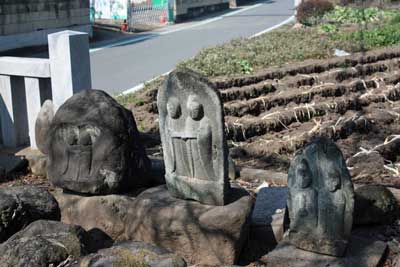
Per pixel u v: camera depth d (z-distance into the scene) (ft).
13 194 16.55
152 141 26.48
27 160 22.45
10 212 15.96
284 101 34.04
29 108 23.34
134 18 96.94
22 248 14.60
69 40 21.43
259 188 19.39
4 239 15.89
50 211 16.78
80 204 17.70
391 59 45.96
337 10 74.28
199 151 15.49
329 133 28.68
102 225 17.34
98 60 57.88
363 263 14.65
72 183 17.69
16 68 22.98
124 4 93.56
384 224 17.01
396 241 16.10
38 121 21.86
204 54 47.75
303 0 81.56
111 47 68.03
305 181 14.94
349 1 81.20
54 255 14.57
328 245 14.73
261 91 35.78
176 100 15.74
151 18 98.17
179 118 15.81
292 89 36.29
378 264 14.83
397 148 26.91
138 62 55.47
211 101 15.15
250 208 15.49
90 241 15.66
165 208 15.88
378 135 29.45
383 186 17.84
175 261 14.11
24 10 69.10
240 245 15.30
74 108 17.83
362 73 41.63
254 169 21.67
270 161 24.76
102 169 17.30
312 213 14.89
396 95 37.11
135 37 78.64
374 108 34.32
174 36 77.36
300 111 31.81
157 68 51.52
